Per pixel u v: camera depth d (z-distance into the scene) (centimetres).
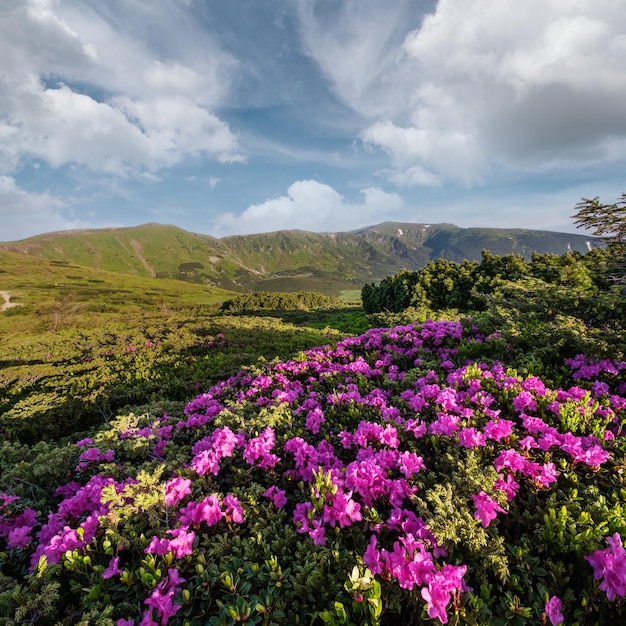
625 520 275
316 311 6681
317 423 489
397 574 234
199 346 1903
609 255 1770
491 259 3594
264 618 241
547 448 365
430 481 346
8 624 261
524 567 264
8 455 602
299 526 310
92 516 345
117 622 237
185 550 282
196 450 476
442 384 552
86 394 1199
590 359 601
